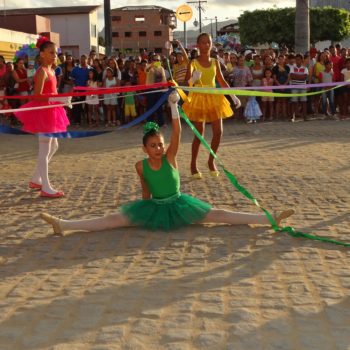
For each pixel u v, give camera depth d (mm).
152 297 3809
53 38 42906
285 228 5219
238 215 5375
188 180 7676
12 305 3750
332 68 15875
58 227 5320
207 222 5449
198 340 3197
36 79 6707
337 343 3145
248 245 4867
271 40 47406
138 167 5324
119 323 3434
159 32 69938
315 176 7754
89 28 53125
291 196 6660
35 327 3420
